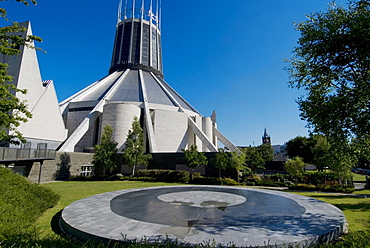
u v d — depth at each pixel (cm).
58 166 2536
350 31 826
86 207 1028
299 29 997
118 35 6588
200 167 2725
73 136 3012
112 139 3431
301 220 823
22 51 2612
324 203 1170
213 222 789
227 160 2359
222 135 4300
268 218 850
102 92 4541
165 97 4797
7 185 973
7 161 1748
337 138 905
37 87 2802
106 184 2205
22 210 820
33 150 2016
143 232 671
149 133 3500
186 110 4588
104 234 650
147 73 6097
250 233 666
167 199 1254
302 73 1059
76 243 565
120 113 3525
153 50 6594
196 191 1588
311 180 2414
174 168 2866
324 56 942
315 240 635
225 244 577
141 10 6806
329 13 931
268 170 4338
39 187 1172
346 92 889
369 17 784
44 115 2861
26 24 2658
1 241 453
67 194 1565
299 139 5316
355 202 1369
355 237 582
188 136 4212
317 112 913
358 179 3550
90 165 3042
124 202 1159
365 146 909
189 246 553
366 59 828
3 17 977
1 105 1073
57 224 846
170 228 713
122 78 5178
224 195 1411
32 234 551
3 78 1034
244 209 1009
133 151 2673
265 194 1467
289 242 595
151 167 2977
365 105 834
